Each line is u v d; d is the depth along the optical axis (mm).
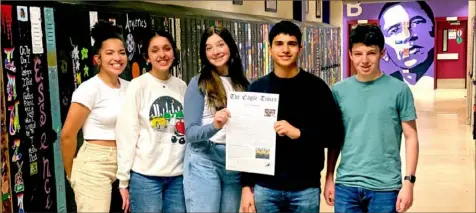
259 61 5945
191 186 2545
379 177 2230
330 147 2295
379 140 2223
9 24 2619
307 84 2240
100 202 2520
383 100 2211
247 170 2283
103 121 2520
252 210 2346
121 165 2508
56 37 2945
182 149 2623
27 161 2748
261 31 6020
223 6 5953
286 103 2240
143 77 2576
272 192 2262
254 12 6953
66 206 3070
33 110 2789
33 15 2785
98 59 2576
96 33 2566
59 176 3002
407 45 6680
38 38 2816
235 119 2285
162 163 2557
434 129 6430
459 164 4855
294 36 2197
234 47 2537
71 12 3051
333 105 2229
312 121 2227
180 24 4152
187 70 4250
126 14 3473
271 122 2236
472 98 6645
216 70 2508
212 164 2545
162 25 3893
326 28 8625
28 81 2750
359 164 2258
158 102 2555
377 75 2240
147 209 2559
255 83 2324
